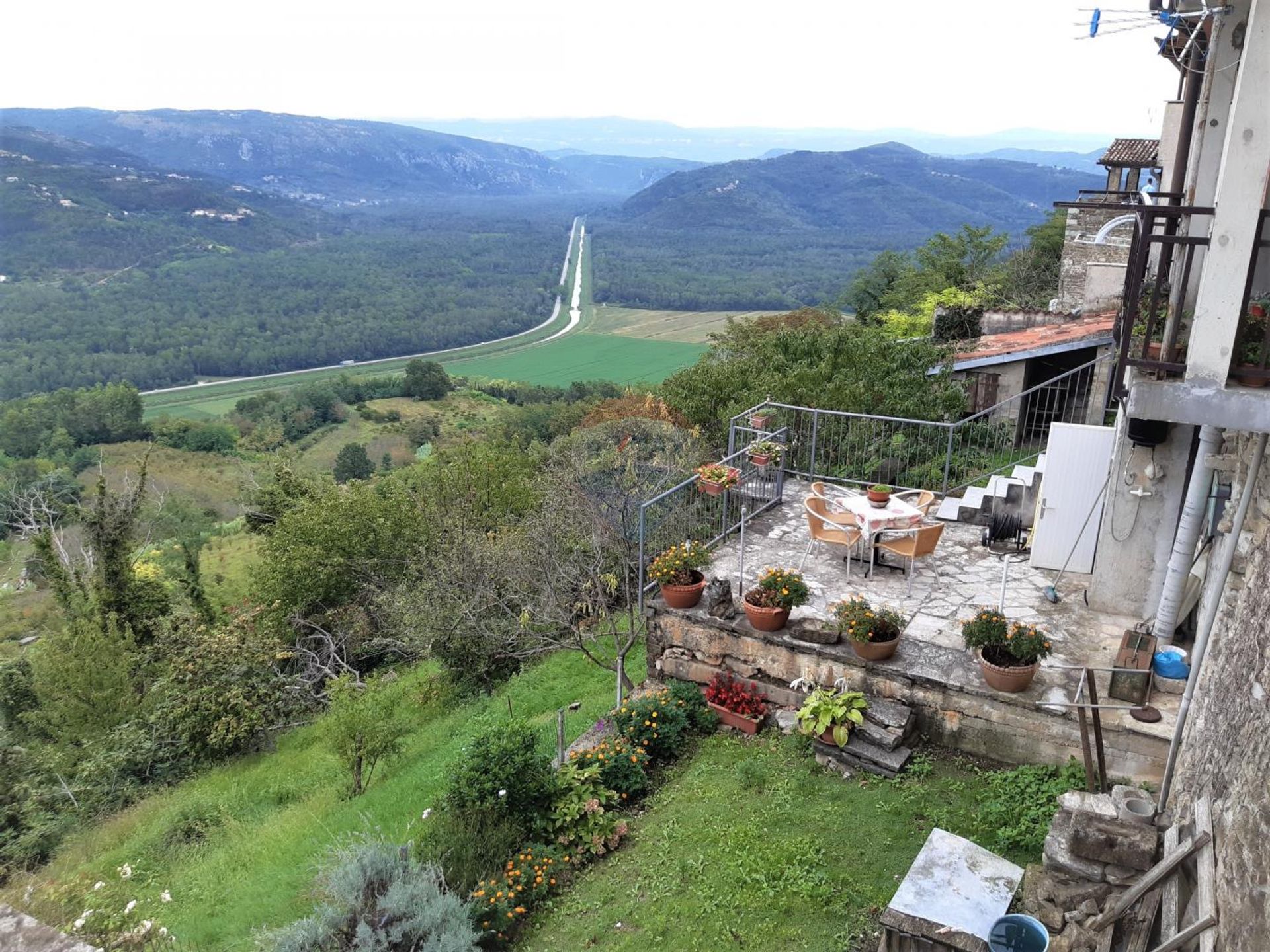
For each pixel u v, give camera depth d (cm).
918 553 820
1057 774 629
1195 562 679
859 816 632
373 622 2059
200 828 1180
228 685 1638
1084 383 1702
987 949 444
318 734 1551
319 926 575
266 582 2098
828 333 1838
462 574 1506
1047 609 786
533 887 623
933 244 3612
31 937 247
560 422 3897
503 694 1294
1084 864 464
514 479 2131
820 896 561
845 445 1268
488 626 1430
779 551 944
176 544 3184
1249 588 410
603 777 716
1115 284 1850
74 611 2141
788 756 723
